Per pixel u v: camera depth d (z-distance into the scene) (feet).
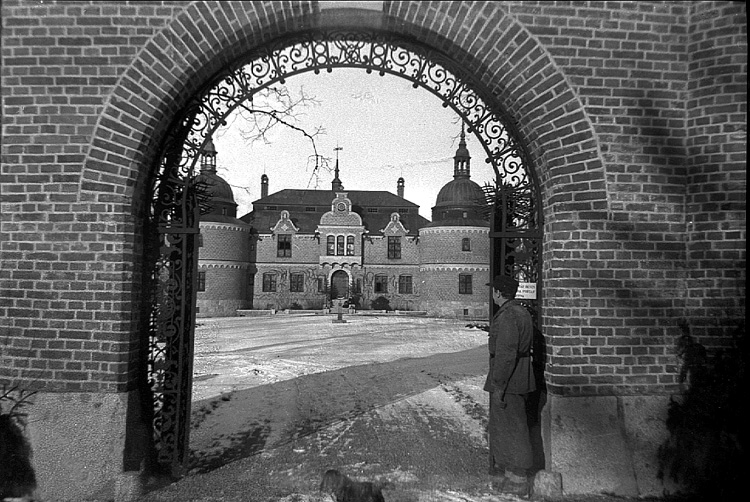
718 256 13.92
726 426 13.56
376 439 20.12
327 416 24.02
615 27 14.37
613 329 14.12
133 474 13.42
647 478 13.78
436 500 13.88
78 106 13.94
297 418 23.58
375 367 41.42
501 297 14.80
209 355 50.06
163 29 13.94
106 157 13.92
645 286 14.19
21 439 13.53
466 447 19.07
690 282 14.16
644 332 14.14
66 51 13.97
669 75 14.44
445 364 43.50
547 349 14.52
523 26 14.20
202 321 111.96
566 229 14.30
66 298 13.83
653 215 14.29
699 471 13.69
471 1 14.23
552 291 14.33
